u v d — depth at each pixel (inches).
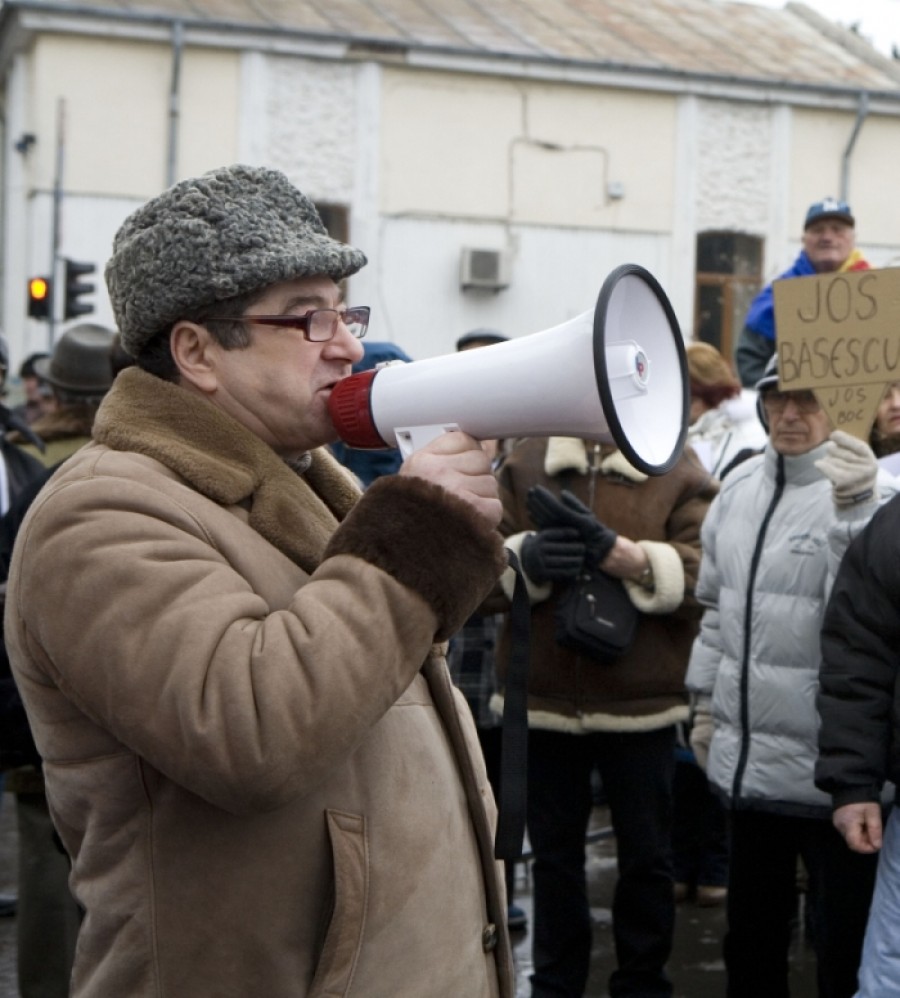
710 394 217.9
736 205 626.2
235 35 551.5
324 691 58.2
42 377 320.5
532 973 159.6
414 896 64.5
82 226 546.0
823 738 119.3
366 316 73.5
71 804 64.8
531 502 146.3
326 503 75.5
